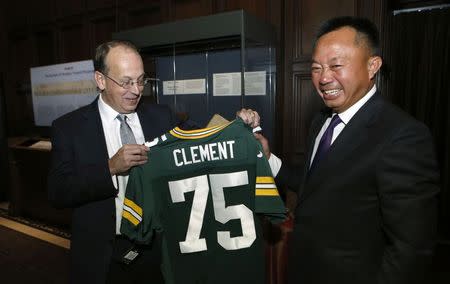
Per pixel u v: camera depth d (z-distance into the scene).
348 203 1.00
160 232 1.30
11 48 4.93
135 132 1.47
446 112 3.05
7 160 4.98
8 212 4.27
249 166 1.34
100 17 3.91
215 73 2.56
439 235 3.18
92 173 1.19
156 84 2.82
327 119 1.30
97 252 1.31
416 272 0.88
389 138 0.93
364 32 1.00
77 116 1.38
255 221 1.35
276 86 2.83
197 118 2.67
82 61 3.88
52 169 1.30
